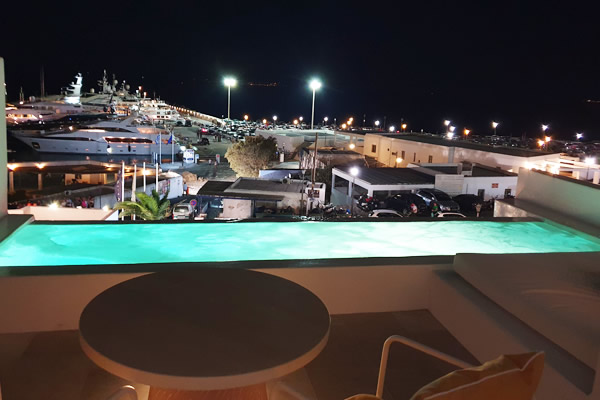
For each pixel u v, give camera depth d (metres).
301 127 99.19
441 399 1.24
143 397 2.75
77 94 113.12
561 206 6.85
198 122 119.00
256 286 2.24
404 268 4.11
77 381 2.91
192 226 5.73
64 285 3.53
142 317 1.87
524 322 3.25
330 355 3.39
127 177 40.03
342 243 5.33
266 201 29.12
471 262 3.90
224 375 1.49
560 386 2.65
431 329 3.88
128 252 4.64
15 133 64.06
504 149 37.50
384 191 29.22
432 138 46.25
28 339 3.43
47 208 17.42
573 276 3.70
